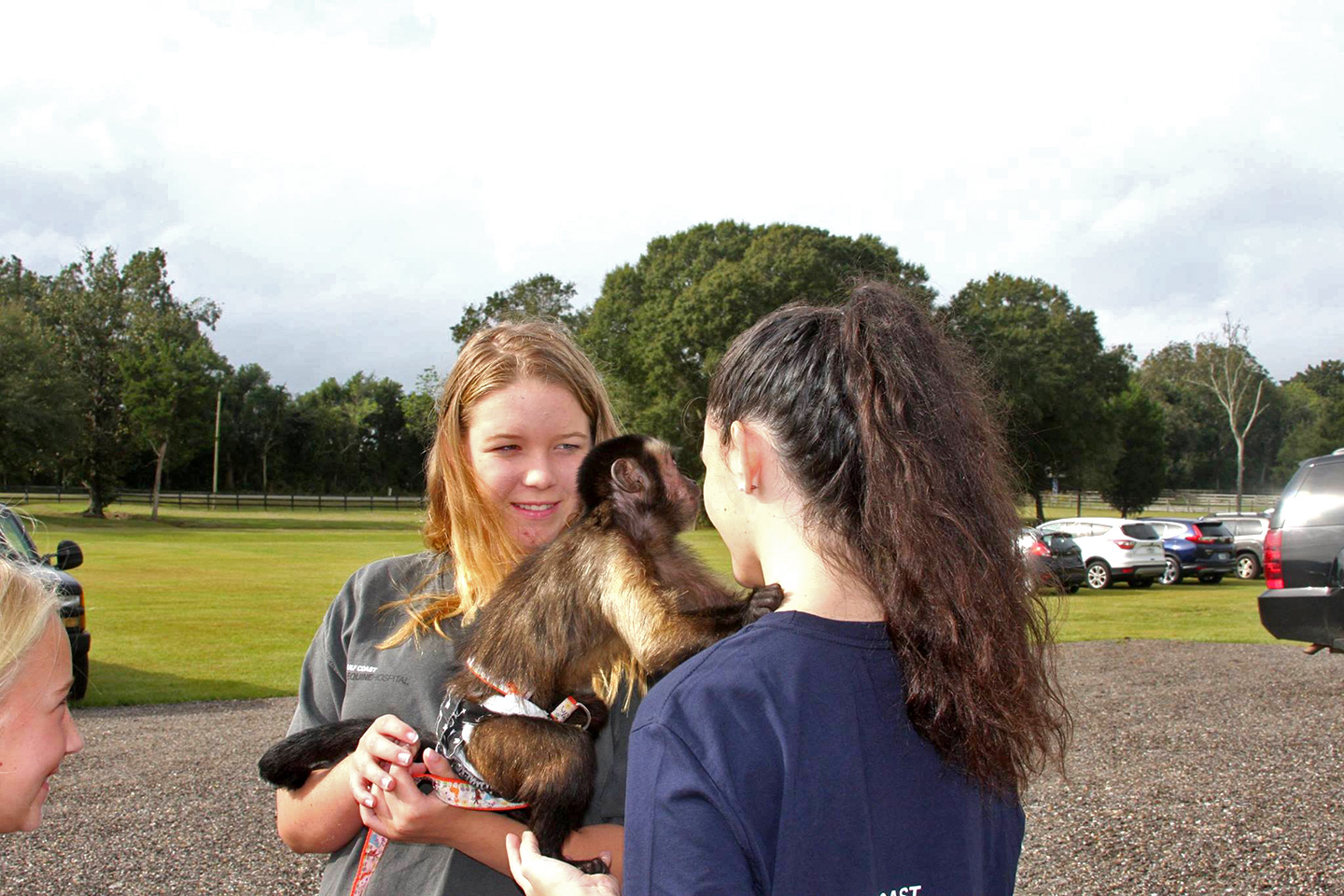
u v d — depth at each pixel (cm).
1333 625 1066
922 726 171
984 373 218
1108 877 584
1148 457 7506
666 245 5803
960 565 175
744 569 209
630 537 310
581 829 275
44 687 249
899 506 174
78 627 1088
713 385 210
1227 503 8600
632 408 5250
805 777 160
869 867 162
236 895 568
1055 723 197
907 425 181
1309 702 1098
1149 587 2898
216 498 7950
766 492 192
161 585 2355
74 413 5588
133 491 9144
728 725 162
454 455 307
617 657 309
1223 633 1730
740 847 156
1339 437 10519
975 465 187
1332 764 827
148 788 775
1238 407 7425
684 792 158
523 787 269
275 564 3023
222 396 10562
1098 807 713
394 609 296
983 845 190
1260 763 833
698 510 329
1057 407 6116
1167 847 630
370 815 251
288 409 11094
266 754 281
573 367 323
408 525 5894
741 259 5325
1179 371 11488
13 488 8312
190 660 1380
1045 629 203
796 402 188
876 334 188
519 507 314
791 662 169
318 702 298
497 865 254
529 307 6819
